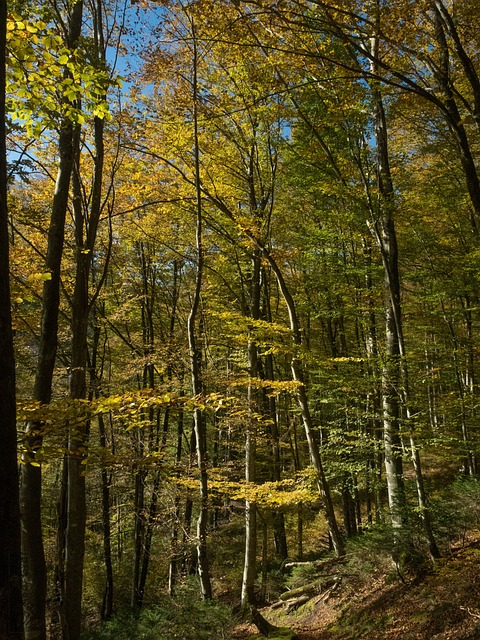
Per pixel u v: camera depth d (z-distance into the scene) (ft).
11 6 16.99
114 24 30.73
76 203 29.45
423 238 45.19
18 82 17.57
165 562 50.88
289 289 57.47
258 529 62.44
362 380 35.58
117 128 33.14
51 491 48.01
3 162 9.95
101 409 16.89
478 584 24.36
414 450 28.55
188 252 52.37
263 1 22.99
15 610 8.82
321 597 35.73
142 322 60.23
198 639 28.73
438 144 39.24
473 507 32.45
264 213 42.39
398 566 30.12
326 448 43.47
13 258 29.99
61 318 47.32
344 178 38.27
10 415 9.32
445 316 50.24
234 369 54.19
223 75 39.01
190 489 37.60
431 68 26.20
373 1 23.39
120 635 32.65
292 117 39.01
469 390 48.65
